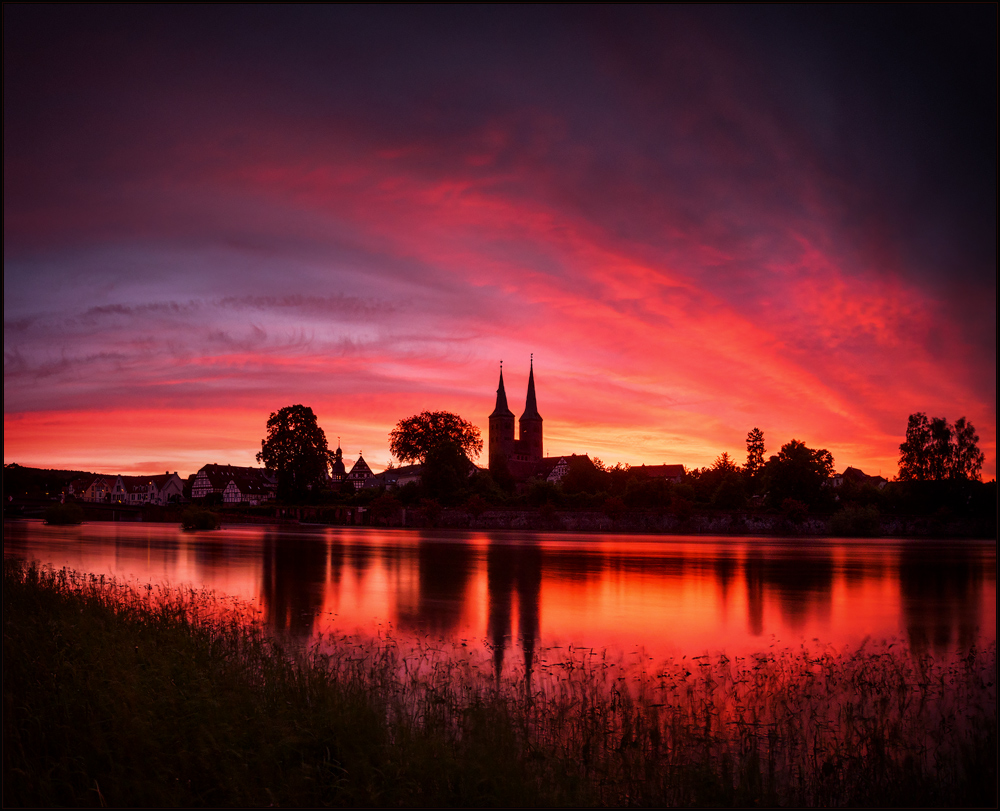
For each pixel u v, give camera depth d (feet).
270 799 26.89
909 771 31.81
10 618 48.52
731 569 140.15
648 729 37.01
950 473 347.56
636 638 68.64
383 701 36.55
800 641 67.87
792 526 311.06
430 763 28.84
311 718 32.68
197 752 29.53
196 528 290.15
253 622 68.18
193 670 38.81
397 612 82.99
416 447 446.19
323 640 63.57
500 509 351.46
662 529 324.80
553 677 50.96
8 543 186.80
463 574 126.31
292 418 406.82
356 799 26.84
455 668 52.06
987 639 69.10
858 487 398.42
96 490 652.89
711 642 67.00
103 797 27.12
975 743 33.71
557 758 31.78
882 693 46.52
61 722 31.99
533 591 103.86
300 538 237.66
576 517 338.34
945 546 225.35
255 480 609.42
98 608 55.47
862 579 123.54
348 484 465.88
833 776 31.83
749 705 43.91
